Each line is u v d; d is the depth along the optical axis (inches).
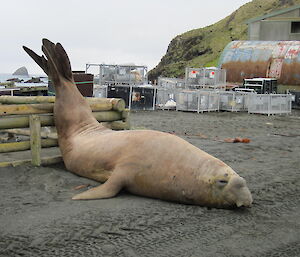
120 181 233.1
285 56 1148.5
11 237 174.9
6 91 689.0
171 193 221.5
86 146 271.6
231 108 867.4
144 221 195.2
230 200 205.6
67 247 166.7
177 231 185.2
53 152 346.9
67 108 299.9
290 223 200.5
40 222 191.0
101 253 162.2
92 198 225.8
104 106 343.6
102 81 984.9
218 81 1041.5
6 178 264.2
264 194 248.1
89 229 184.2
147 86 875.4
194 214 205.8
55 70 301.7
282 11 1544.0
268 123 663.8
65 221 192.7
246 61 1203.2
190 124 616.1
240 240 178.2
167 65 2586.1
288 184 272.8
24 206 213.5
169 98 863.7
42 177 267.1
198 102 818.8
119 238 176.4
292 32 1540.4
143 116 717.9
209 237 180.1
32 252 162.1
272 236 183.9
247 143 442.6
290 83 1135.0
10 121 284.4
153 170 226.5
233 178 205.8
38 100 350.0
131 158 236.2
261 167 323.6
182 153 224.2
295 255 166.2
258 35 1567.4
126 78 989.2
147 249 166.9
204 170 213.9
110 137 260.8
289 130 583.5
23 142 291.7
